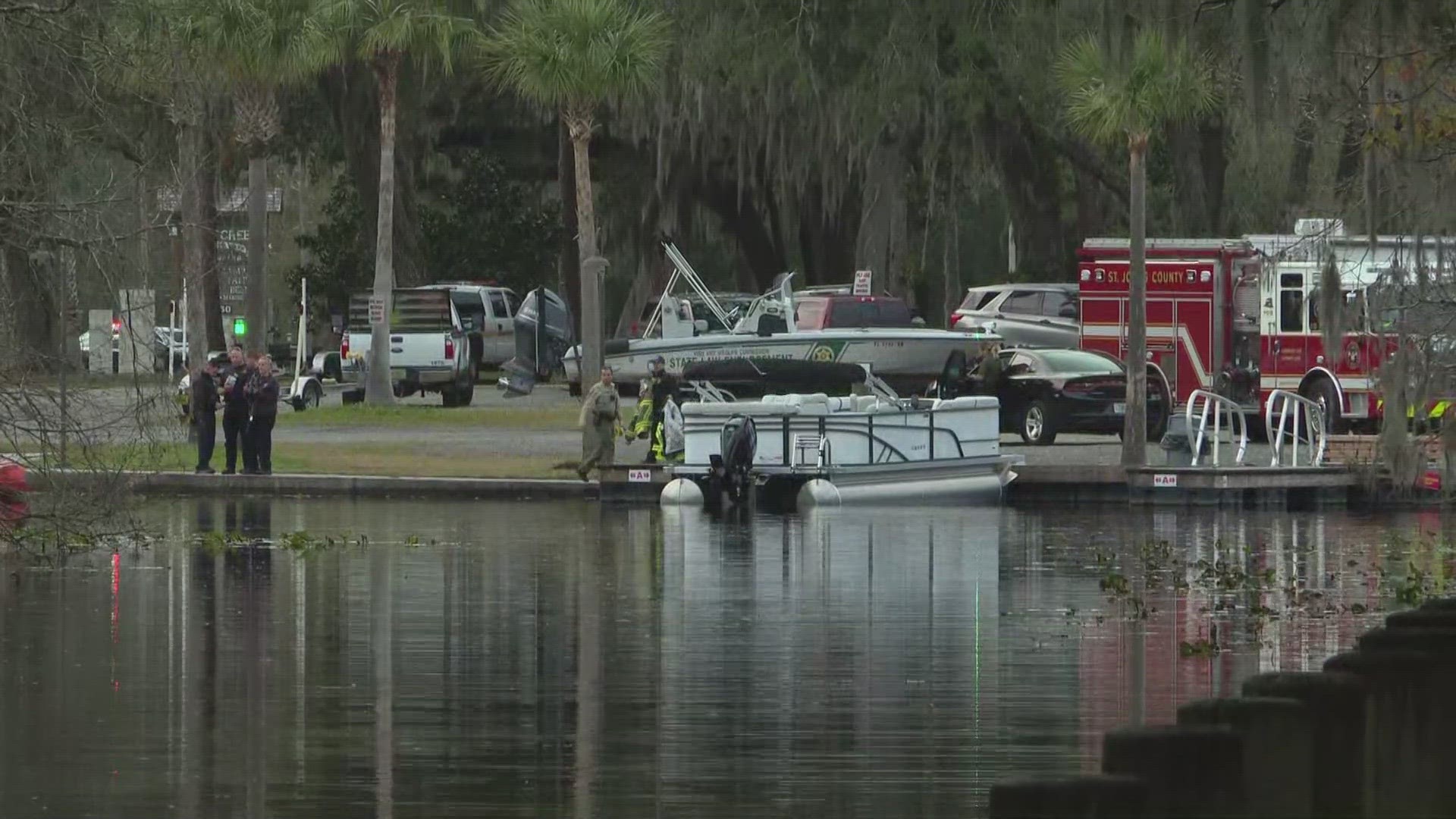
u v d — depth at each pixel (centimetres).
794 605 7438
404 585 8044
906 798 4369
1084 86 13150
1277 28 7550
